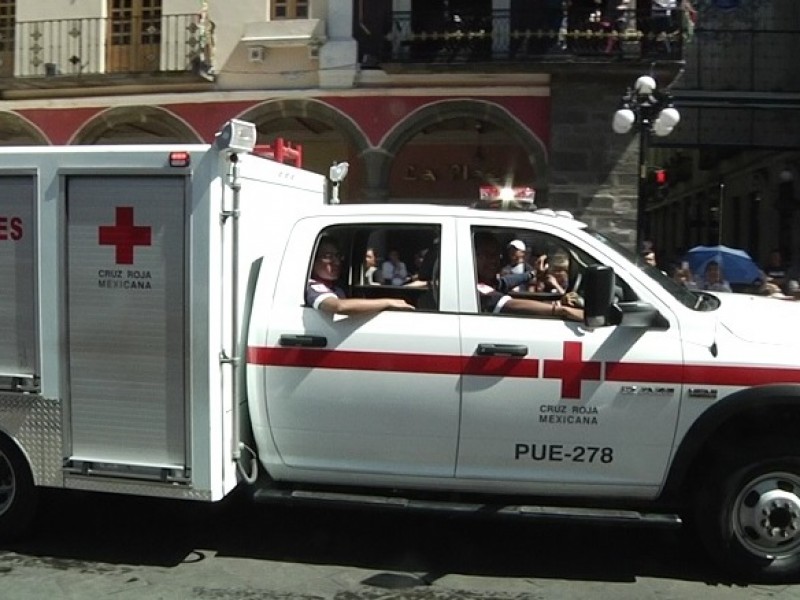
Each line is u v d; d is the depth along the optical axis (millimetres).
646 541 5555
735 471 4762
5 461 5285
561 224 5047
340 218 5148
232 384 4992
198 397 4852
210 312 4820
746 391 4648
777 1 19016
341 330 4945
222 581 4867
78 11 15039
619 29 13828
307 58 14602
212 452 4852
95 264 4973
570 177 14016
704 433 4688
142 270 4910
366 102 14508
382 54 14359
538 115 14258
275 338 4996
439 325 4883
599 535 5664
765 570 4805
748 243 22047
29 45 15172
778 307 5156
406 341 4871
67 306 5027
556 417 4781
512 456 4848
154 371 4922
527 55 13742
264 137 16359
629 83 13828
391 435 4922
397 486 5043
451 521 5918
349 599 4629
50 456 5129
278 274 5102
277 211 5609
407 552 5340
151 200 4887
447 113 14391
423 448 4914
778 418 4875
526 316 4879
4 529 5332
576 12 13953
